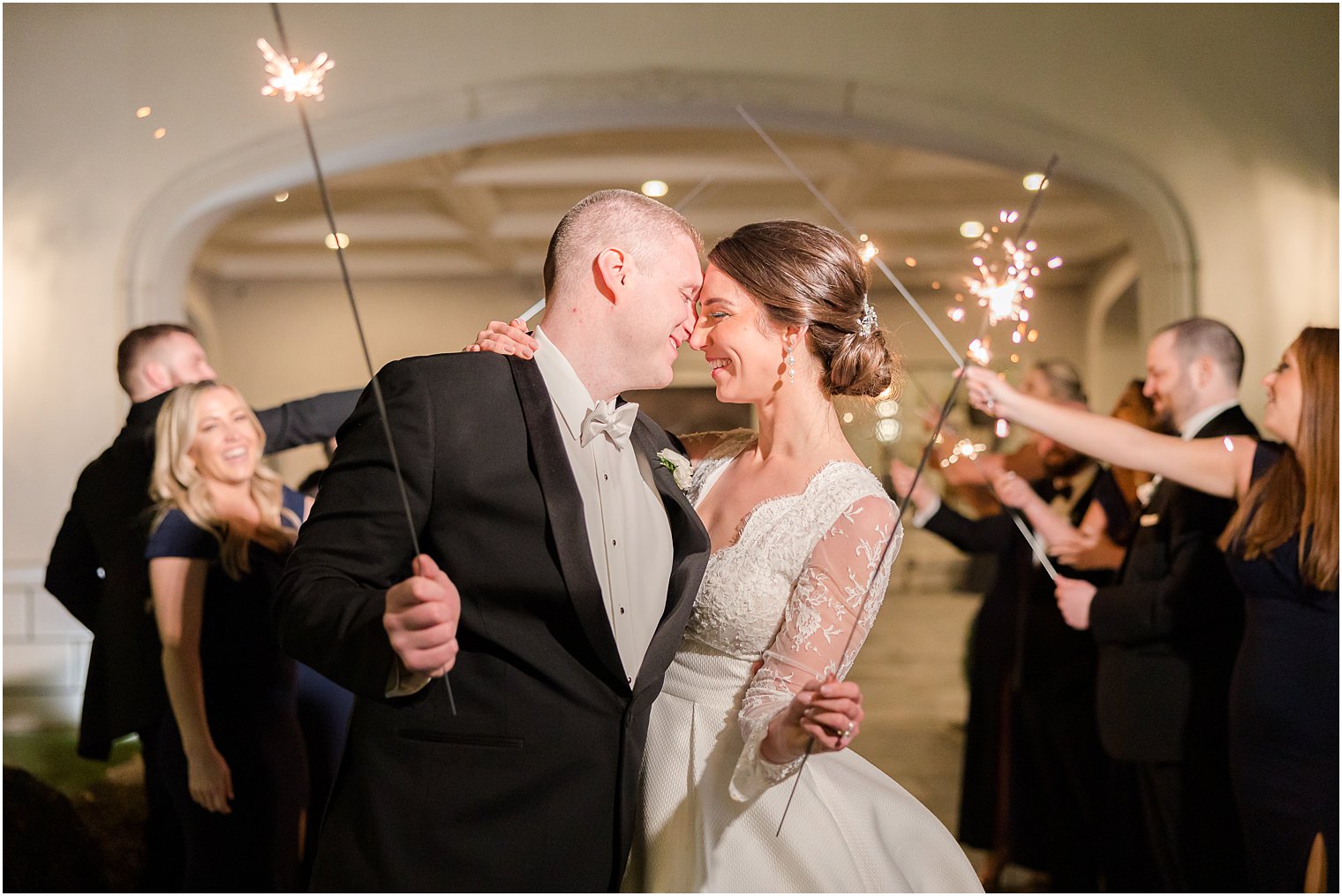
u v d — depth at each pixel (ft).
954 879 6.35
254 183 17.93
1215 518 11.76
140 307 18.13
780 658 5.97
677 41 17.35
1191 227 17.72
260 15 17.66
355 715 5.57
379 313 39.65
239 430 10.68
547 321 6.05
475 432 5.52
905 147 18.74
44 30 17.84
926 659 26.32
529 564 5.42
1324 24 17.49
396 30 17.49
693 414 39.19
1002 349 26.94
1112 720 11.93
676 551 6.07
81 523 11.45
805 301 6.53
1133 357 37.11
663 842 6.15
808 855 5.95
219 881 10.33
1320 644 11.09
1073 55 17.63
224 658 10.34
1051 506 14.88
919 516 13.78
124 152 17.94
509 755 5.34
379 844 5.25
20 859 11.89
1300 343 11.73
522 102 17.43
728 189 31.63
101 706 11.51
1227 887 11.48
